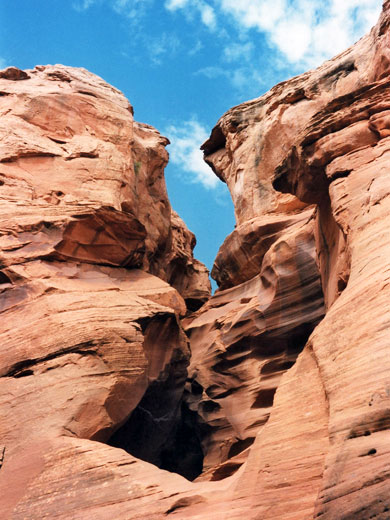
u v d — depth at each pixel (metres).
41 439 12.61
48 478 11.38
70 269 17.91
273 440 9.45
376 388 7.81
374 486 6.62
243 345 21.22
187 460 21.08
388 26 20.89
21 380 14.30
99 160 23.38
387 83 13.52
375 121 12.95
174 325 17.81
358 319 9.30
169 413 18.11
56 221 18.06
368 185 12.00
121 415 14.30
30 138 22.67
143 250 19.92
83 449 11.83
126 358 14.99
